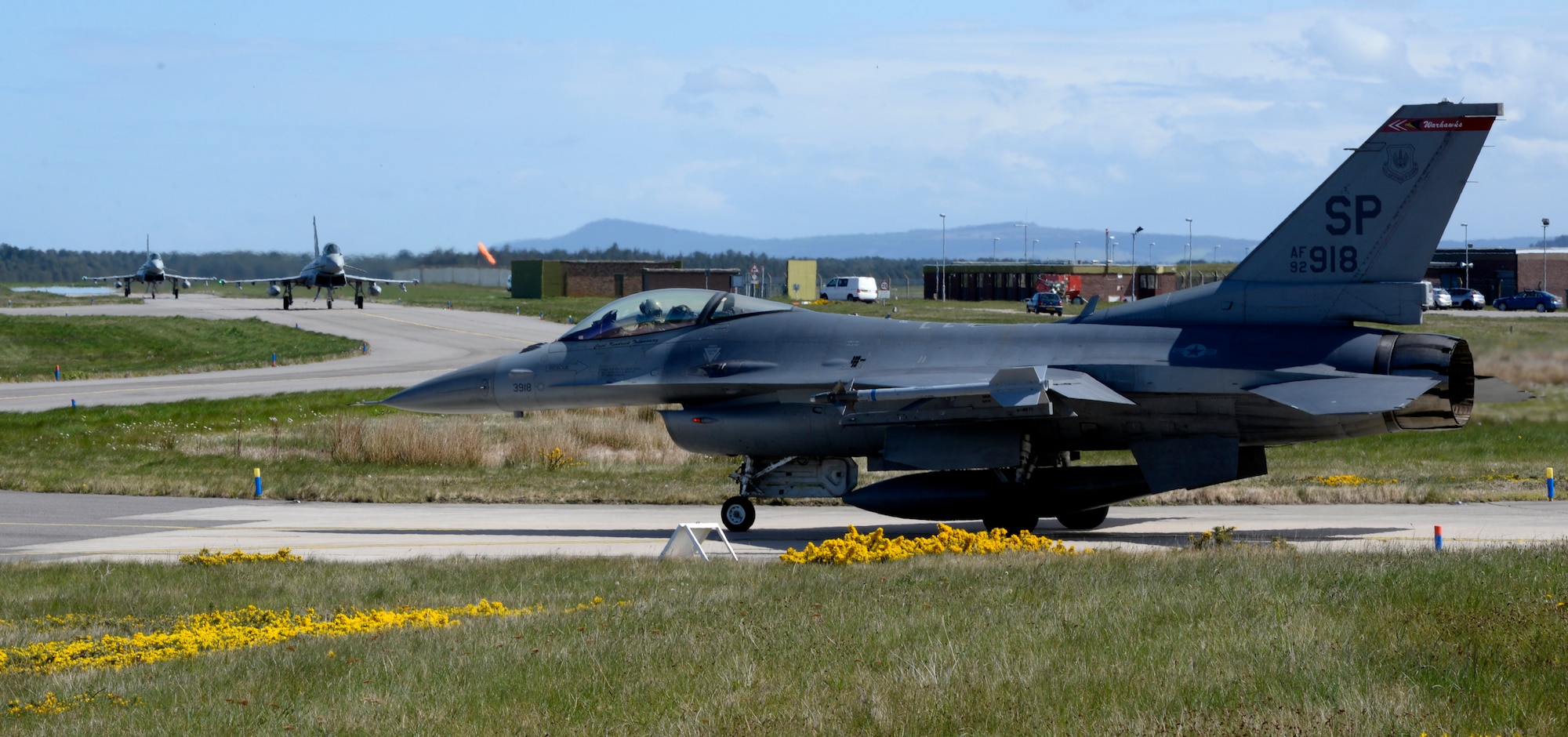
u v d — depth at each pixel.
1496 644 35.09
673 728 30.59
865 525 84.94
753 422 80.50
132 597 57.19
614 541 76.75
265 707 34.41
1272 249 72.06
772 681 34.53
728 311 84.50
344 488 100.50
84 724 34.16
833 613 44.25
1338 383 66.69
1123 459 116.00
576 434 131.38
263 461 117.50
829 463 81.62
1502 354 143.00
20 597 57.47
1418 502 85.75
